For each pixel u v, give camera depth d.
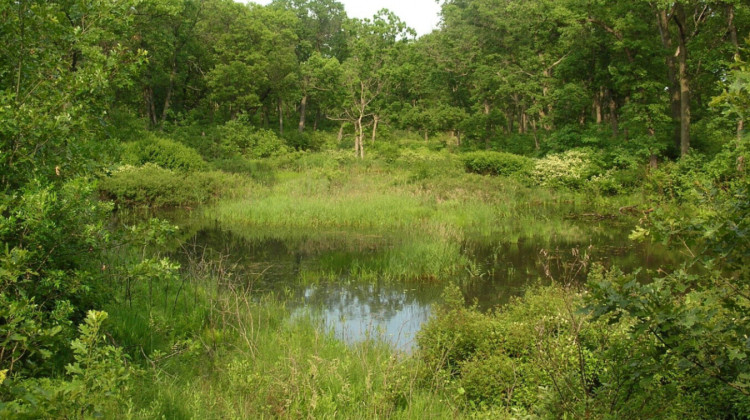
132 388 4.11
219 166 26.17
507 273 10.45
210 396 4.39
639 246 13.24
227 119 45.59
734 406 3.49
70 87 4.59
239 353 5.67
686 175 19.14
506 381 4.71
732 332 2.74
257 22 41.28
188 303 7.23
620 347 3.27
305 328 6.84
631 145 24.67
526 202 20.70
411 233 14.12
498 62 38.44
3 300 3.21
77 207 4.35
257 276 9.98
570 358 4.19
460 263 10.95
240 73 39.72
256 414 4.14
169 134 33.28
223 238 13.76
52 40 4.94
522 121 42.66
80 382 2.84
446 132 48.47
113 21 5.22
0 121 3.92
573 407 3.43
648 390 3.22
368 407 4.32
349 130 48.94
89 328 3.03
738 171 2.96
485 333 5.43
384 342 6.29
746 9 20.02
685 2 20.00
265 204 17.09
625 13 24.48
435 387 4.96
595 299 2.82
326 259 11.45
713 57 20.88
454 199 18.61
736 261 2.77
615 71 23.78
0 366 3.55
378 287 9.45
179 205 18.98
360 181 21.97
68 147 4.59
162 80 34.75
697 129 25.34
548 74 33.59
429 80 44.78
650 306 2.65
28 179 4.23
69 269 4.59
